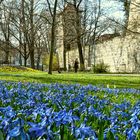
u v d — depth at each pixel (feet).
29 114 15.21
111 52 172.55
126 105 20.36
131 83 72.08
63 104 20.26
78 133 9.97
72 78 82.53
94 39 198.90
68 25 181.78
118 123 14.17
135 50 152.97
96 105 20.70
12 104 19.81
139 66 150.61
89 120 14.62
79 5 176.55
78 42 182.70
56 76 91.25
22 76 85.71
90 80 76.84
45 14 162.61
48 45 226.17
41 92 26.78
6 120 10.47
